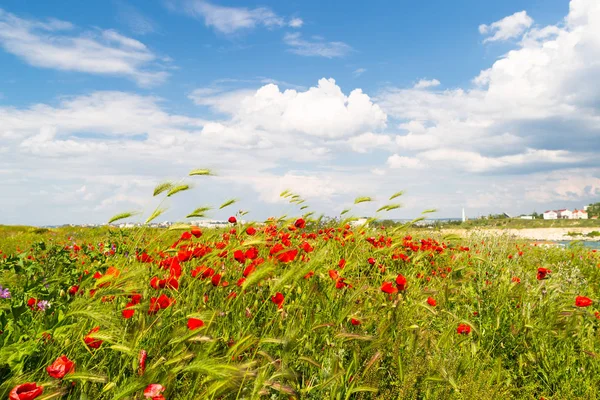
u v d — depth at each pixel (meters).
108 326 2.33
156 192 3.80
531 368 4.20
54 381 1.97
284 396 2.80
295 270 3.04
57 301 3.22
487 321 5.11
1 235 17.69
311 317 3.77
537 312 5.13
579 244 13.63
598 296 7.27
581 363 4.40
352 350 3.37
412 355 3.56
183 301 3.43
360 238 5.64
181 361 2.32
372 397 3.14
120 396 1.97
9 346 2.36
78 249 7.23
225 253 3.89
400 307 3.73
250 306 3.79
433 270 6.48
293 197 6.01
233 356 2.41
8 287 3.70
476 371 3.89
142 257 4.00
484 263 7.14
